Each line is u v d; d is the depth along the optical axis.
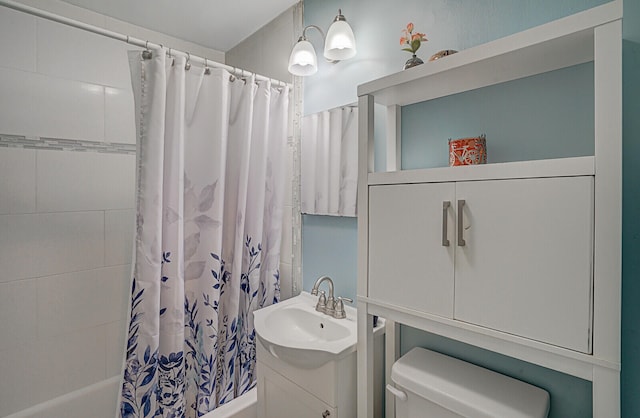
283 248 1.97
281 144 1.85
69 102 1.86
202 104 1.61
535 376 1.08
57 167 1.83
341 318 1.50
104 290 2.00
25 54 1.72
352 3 1.61
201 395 1.63
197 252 1.64
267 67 2.09
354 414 1.29
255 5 1.89
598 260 0.75
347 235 1.63
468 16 1.23
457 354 1.26
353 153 1.57
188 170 1.61
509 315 0.88
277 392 1.45
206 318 1.63
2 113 1.67
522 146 1.10
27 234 1.75
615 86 0.72
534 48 0.87
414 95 1.26
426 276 1.04
